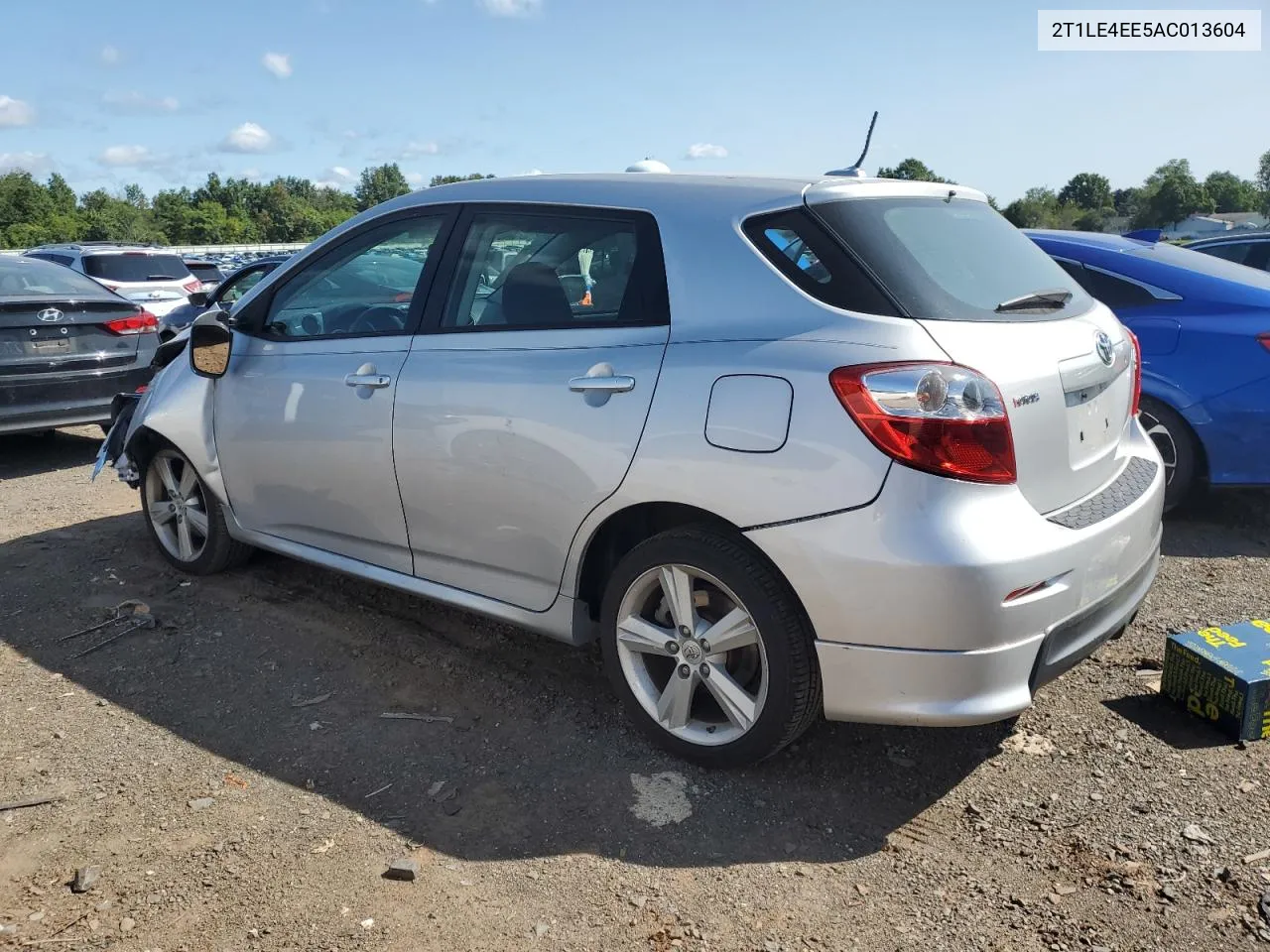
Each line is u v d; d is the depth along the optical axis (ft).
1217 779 9.70
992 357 8.55
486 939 7.78
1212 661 10.53
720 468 9.00
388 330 12.03
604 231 10.42
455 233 11.68
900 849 8.82
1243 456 16.14
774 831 9.09
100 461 16.58
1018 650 8.50
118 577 15.38
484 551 11.14
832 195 9.51
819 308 8.93
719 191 10.00
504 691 11.73
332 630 13.43
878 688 8.67
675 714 10.02
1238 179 388.57
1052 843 8.84
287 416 12.87
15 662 12.62
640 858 8.73
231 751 10.54
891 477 8.29
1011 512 8.48
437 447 11.15
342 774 10.07
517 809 9.45
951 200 10.78
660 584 10.09
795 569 8.73
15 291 23.90
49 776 10.07
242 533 14.28
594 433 9.81
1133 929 7.77
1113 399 10.22
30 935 7.84
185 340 16.90
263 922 7.97
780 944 7.69
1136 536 9.75
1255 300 16.03
